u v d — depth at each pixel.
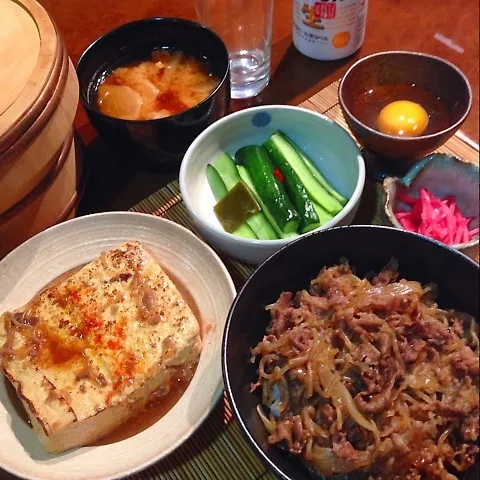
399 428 0.35
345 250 0.41
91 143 0.56
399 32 0.62
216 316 0.44
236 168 0.51
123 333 0.42
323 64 0.60
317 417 0.37
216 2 0.59
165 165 0.52
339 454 0.35
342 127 0.50
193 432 0.39
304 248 0.40
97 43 0.52
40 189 0.45
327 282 0.41
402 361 0.37
